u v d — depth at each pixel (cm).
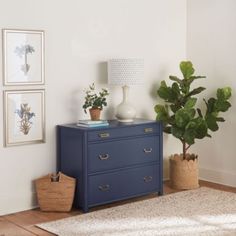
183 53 580
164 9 556
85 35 488
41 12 454
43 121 462
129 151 476
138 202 477
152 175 498
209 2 554
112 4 507
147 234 388
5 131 439
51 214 444
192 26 573
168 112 555
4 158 441
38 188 449
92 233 391
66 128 459
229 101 543
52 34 464
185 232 392
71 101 481
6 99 437
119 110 492
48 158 470
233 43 534
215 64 554
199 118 511
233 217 429
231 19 535
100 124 461
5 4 432
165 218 427
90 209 459
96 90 500
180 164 526
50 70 465
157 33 552
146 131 488
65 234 389
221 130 553
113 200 467
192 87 578
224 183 552
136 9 529
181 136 516
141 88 543
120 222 417
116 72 473
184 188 528
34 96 455
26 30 445
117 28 514
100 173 455
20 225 413
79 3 480
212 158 564
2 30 430
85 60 489
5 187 444
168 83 568
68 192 445
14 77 441
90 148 445
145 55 542
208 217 429
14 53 439
